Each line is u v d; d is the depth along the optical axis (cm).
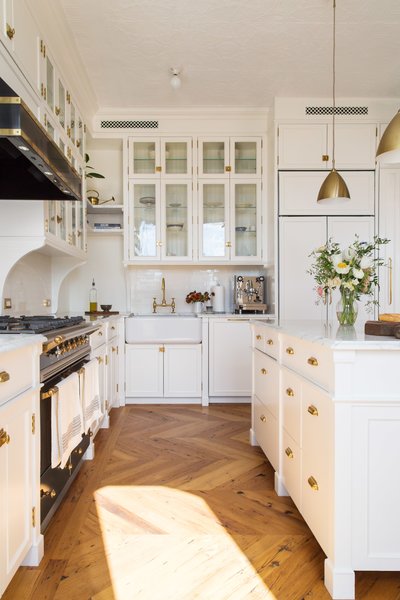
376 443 136
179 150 409
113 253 435
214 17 266
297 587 142
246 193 413
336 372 135
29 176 209
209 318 388
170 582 143
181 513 191
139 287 436
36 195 221
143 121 404
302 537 172
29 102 218
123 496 207
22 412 139
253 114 404
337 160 382
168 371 388
